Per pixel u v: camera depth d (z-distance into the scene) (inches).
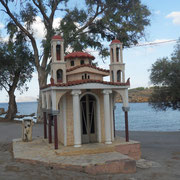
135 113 3002.0
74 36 1042.1
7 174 303.1
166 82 983.0
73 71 456.1
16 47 1136.2
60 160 350.0
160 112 3016.7
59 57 442.6
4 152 458.9
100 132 460.8
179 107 1027.3
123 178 320.8
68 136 438.0
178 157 486.3
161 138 748.6
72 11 1051.3
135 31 968.3
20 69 1294.3
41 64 1112.8
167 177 339.6
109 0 951.0
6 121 1250.0
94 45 1107.3
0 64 1241.4
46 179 291.0
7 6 953.5
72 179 296.5
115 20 943.0
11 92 1360.7
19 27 1019.3
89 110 464.4
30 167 335.9
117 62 486.0
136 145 446.3
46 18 1059.3
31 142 511.2
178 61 965.8
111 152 403.5
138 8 941.2
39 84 1112.2
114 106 525.7
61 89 406.9
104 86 433.4
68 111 441.1
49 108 464.1
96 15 1031.0
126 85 454.3
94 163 332.5
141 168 384.8
